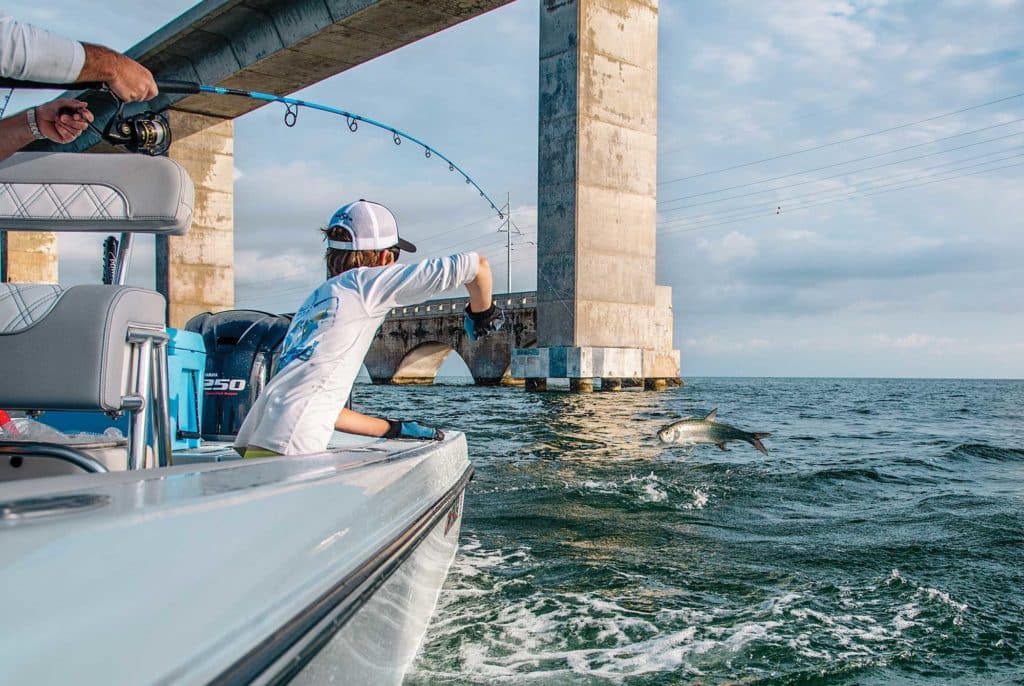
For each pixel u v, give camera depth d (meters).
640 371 32.88
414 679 2.80
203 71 31.77
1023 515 6.00
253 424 2.59
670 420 15.55
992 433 13.84
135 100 2.17
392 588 2.15
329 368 2.57
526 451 9.85
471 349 59.38
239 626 1.19
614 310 32.16
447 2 23.95
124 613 0.96
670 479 7.65
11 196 2.48
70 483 1.28
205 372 4.05
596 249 31.61
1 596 0.85
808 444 11.48
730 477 7.80
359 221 2.82
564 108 31.47
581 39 31.08
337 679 1.68
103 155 2.48
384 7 24.47
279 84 32.03
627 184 32.62
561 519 5.80
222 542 1.23
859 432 13.99
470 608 3.63
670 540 5.14
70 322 1.94
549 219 32.00
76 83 1.99
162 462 2.27
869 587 4.05
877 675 2.96
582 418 16.12
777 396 34.12
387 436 3.25
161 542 1.10
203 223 38.97
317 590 1.51
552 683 2.82
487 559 4.61
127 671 0.93
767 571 4.38
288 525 1.48
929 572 4.36
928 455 9.97
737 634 3.36
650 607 3.71
